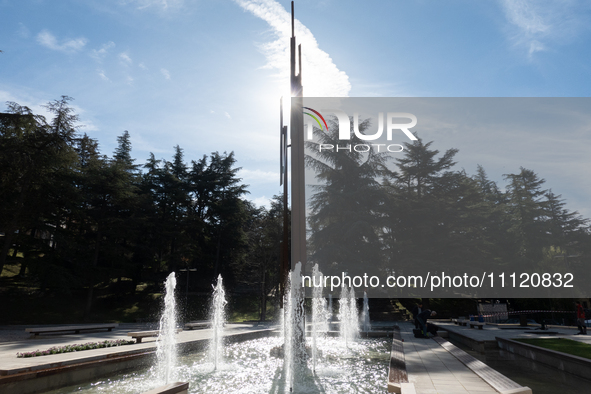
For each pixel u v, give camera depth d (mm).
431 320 30938
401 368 8086
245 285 48594
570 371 8484
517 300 30828
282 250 11273
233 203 46750
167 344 11094
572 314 24234
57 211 32688
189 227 43438
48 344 11984
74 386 7328
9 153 25484
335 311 33094
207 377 8125
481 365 7941
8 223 26625
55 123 29766
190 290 44812
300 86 11961
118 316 35344
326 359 10484
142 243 40906
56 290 36594
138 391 6852
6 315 30062
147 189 44844
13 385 6477
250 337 17094
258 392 6758
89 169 36781
